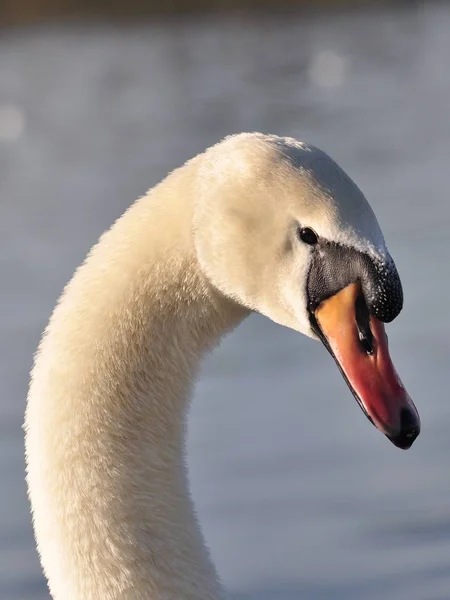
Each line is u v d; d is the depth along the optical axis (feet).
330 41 200.03
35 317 67.10
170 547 20.67
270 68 180.04
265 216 20.52
